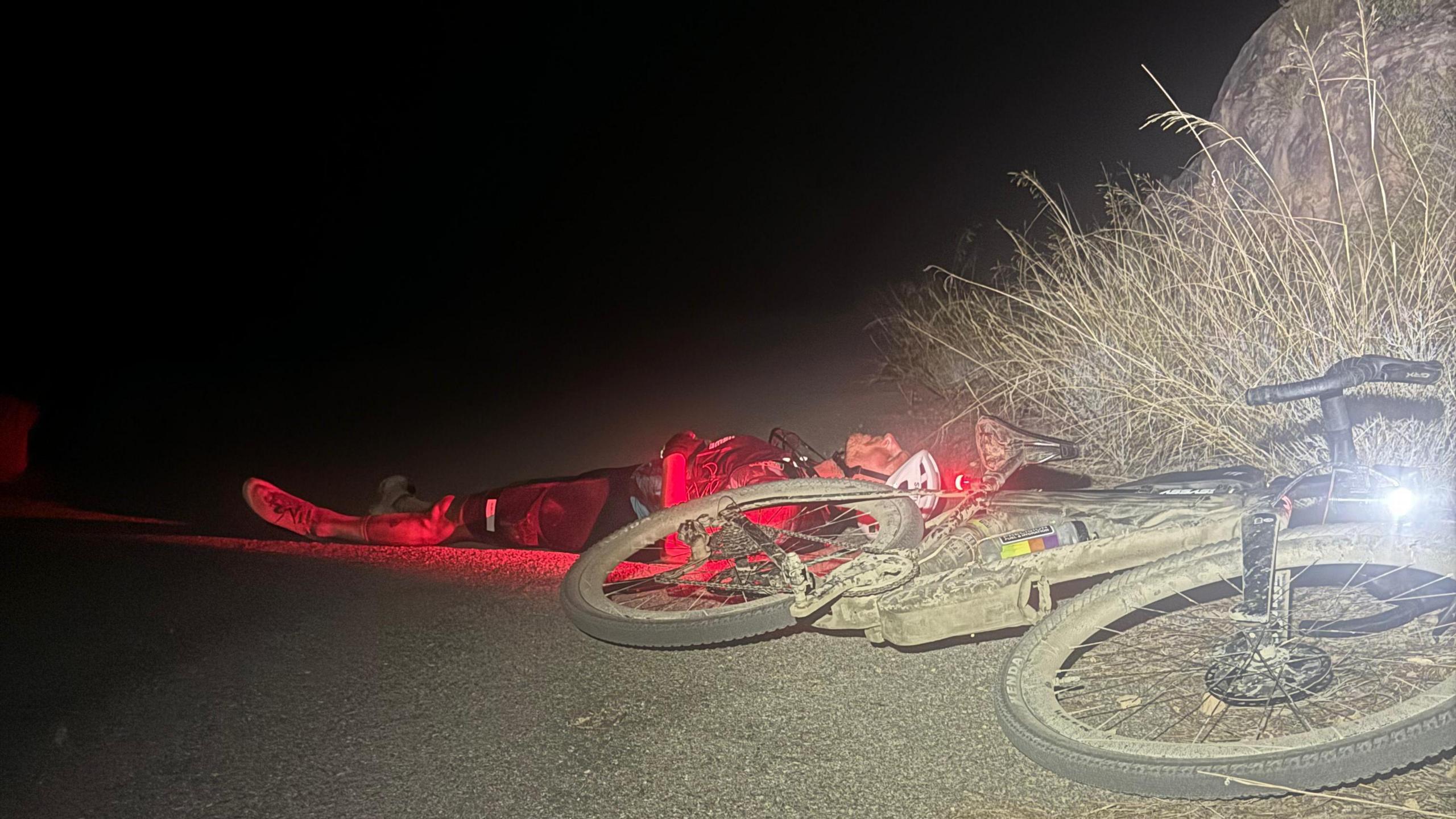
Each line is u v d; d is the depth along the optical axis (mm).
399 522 6215
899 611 3619
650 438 9156
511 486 6008
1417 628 3412
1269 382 5172
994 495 3926
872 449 5223
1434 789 2932
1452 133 5863
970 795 3250
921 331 8000
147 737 4254
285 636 5070
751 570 4258
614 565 4691
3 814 3807
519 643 4695
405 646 4812
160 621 5449
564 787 3588
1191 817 3000
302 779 3830
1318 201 6441
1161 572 3203
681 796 3449
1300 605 3787
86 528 7875
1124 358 5832
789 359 11094
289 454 10750
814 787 3400
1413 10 6367
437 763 3822
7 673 4996
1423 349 4773
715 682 4129
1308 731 2840
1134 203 6980
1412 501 3195
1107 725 3350
